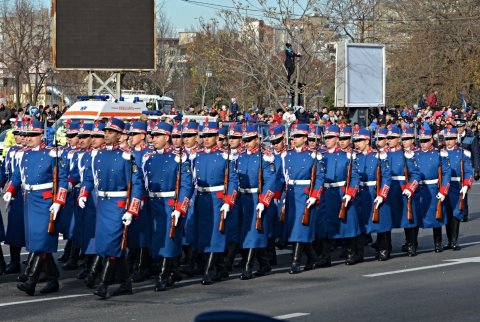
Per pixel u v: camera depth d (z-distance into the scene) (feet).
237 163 51.83
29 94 206.69
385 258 58.49
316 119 110.73
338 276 51.65
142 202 45.91
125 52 119.44
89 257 51.52
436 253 61.77
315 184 53.06
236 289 47.44
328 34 148.36
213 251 49.57
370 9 165.07
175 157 47.44
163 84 215.31
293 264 53.11
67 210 53.57
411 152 60.59
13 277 52.34
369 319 38.91
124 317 39.93
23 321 39.37
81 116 93.35
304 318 39.17
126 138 48.73
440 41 188.85
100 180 44.91
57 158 46.39
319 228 55.21
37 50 205.05
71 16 118.21
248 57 149.48
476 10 187.42
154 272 51.72
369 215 58.23
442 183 61.57
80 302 44.01
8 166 51.49
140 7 119.24
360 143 59.16
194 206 50.19
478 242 67.26
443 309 41.06
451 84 183.42
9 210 52.03
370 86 116.67
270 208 52.60
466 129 124.47
